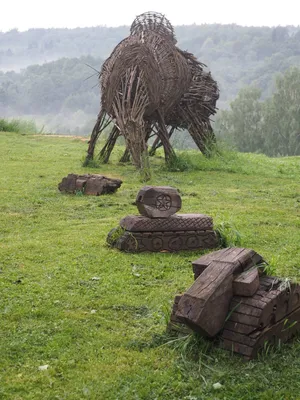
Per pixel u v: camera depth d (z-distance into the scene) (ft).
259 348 14.55
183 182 45.19
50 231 28.40
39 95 438.81
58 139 77.15
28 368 14.25
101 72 52.01
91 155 52.54
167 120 57.67
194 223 24.86
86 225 29.66
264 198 38.78
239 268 15.17
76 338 15.93
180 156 54.24
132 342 15.61
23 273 21.45
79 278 20.90
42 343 15.58
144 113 50.49
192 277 21.21
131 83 47.80
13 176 45.91
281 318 15.17
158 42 50.98
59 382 13.62
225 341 14.66
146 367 14.32
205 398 12.87
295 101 188.24
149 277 21.18
